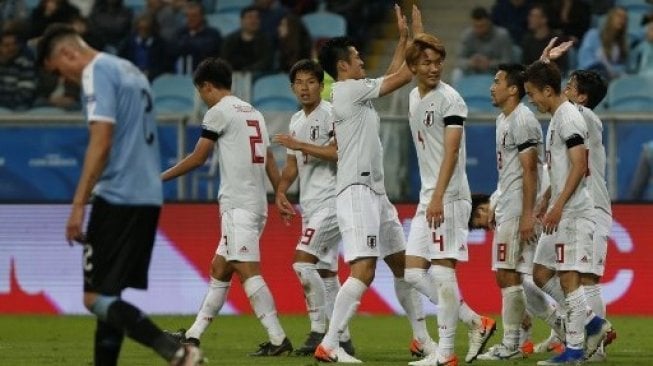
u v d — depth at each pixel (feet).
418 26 116.06
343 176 115.14
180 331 128.88
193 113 187.83
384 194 118.93
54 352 130.11
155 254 190.60
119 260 86.02
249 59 223.30
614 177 181.88
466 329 164.55
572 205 113.39
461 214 109.09
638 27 231.09
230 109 124.77
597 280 122.31
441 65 108.99
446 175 106.63
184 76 225.35
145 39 229.25
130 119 86.63
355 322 175.94
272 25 226.17
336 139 116.47
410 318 123.54
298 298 188.96
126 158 86.28
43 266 192.13
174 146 185.47
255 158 125.18
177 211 189.78
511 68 121.80
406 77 113.50
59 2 230.27
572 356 114.01
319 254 128.16
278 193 131.23
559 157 113.19
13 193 192.03
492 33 222.07
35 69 222.28
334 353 115.55
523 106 121.80
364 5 239.30
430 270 111.55
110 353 89.56
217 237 189.47
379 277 189.16
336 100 114.83
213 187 188.75
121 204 85.92
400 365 113.60
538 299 126.31
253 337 152.15
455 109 107.86
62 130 190.60
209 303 128.06
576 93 122.11
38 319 182.39
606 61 221.25
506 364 117.91
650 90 218.59
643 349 135.44
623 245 184.96
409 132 182.91
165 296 190.39
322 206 127.34
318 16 237.66
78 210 83.51
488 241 186.80
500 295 186.29
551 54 124.57
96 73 85.30
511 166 123.34
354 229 114.32
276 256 189.16
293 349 128.77
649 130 180.14
